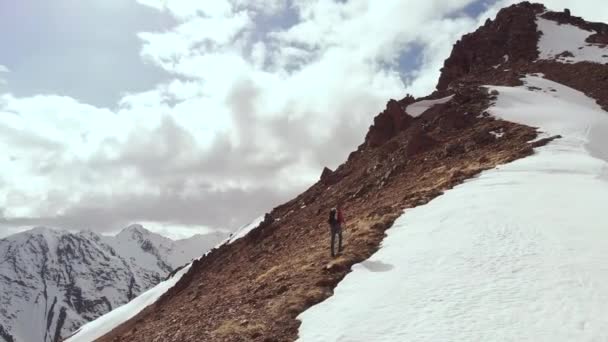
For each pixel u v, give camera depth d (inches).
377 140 2908.5
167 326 1031.6
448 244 858.1
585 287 633.0
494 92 2509.8
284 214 2790.4
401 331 593.9
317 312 712.4
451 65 4473.4
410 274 760.3
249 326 721.6
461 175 1438.2
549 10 4793.3
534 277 677.9
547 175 1278.3
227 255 2839.6
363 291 744.3
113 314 5861.2
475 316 596.1
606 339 518.6
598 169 1307.8
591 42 3912.4
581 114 2062.0
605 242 775.7
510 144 1724.9
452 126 2203.5
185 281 3157.0
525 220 920.9
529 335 538.9
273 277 988.6
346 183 2513.5
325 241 1235.2
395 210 1223.5
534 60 3816.4
